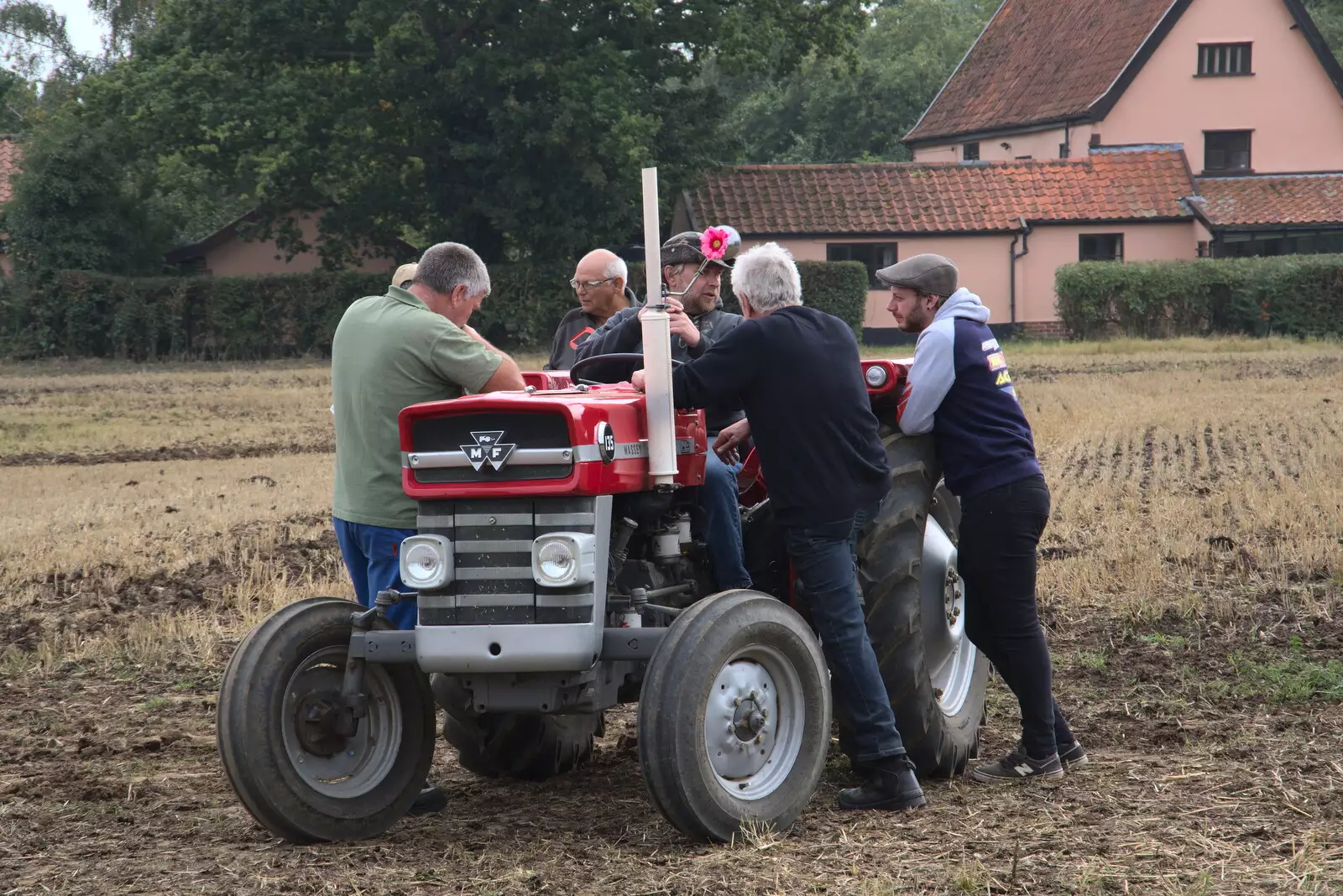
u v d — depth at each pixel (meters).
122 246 71.00
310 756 9.51
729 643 8.98
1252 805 9.62
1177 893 7.89
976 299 10.96
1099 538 19.69
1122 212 74.00
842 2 70.19
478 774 11.26
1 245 73.94
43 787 10.85
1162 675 13.41
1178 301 69.38
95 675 14.64
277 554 20.55
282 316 67.38
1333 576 16.88
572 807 10.31
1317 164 80.00
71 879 8.79
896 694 10.24
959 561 10.75
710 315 11.51
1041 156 84.00
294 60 65.38
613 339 10.98
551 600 8.82
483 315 65.94
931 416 10.52
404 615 10.04
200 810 10.29
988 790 10.38
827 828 9.48
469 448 8.89
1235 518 20.80
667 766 8.79
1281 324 68.69
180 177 72.50
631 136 62.44
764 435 9.60
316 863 9.01
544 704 9.02
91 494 26.80
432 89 63.59
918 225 72.62
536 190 65.81
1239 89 79.56
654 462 9.18
